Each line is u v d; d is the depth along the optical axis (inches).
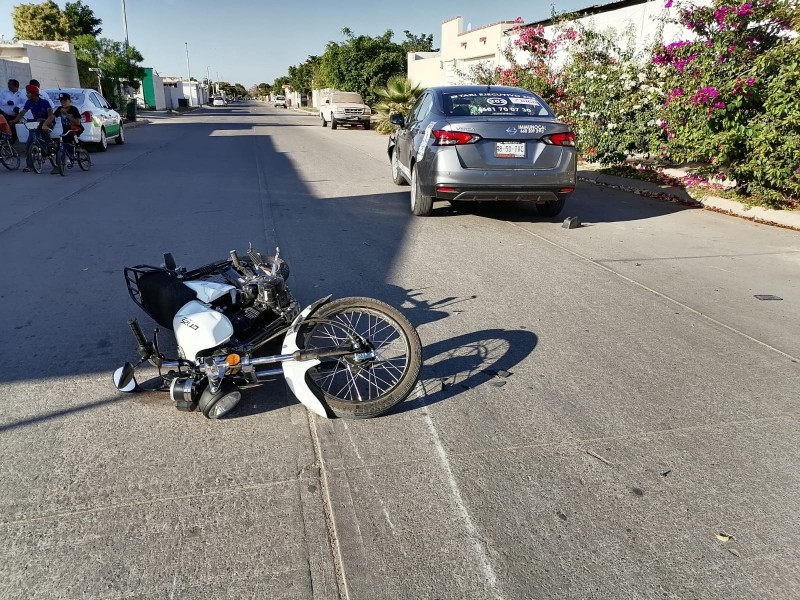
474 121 265.9
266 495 105.3
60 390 138.0
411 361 128.0
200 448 118.3
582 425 126.4
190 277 149.4
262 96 6456.7
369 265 228.7
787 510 102.4
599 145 455.5
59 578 87.7
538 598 84.9
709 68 328.8
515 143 264.2
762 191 322.0
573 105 487.5
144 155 591.5
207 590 86.0
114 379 132.6
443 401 135.5
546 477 110.1
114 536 95.6
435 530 97.5
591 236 280.2
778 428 126.2
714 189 365.7
